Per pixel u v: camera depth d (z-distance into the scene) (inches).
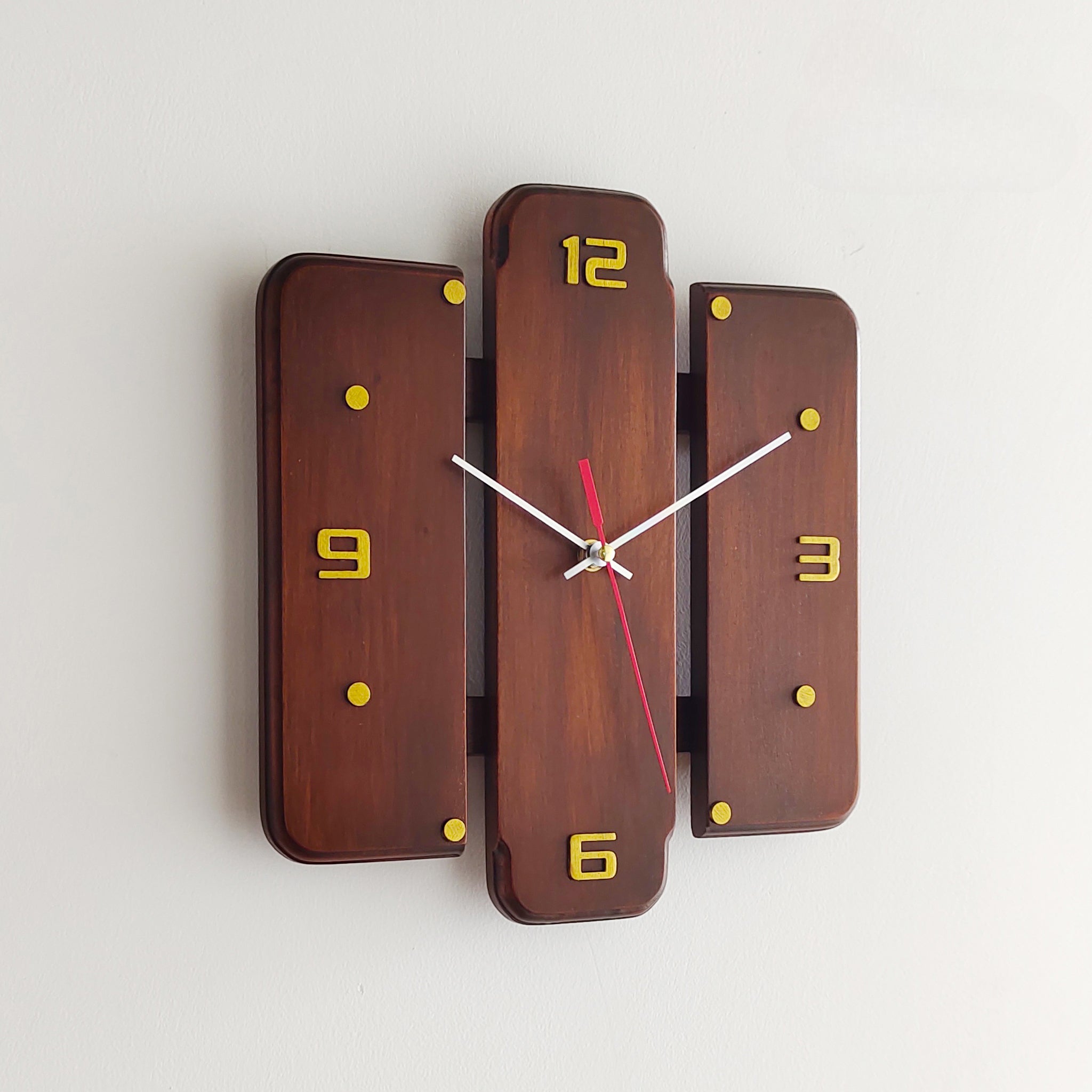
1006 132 52.5
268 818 45.9
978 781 52.1
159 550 46.3
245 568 46.8
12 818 45.5
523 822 47.3
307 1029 47.0
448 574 46.9
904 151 51.7
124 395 46.2
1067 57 53.0
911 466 51.7
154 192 46.4
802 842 50.6
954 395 52.0
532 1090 48.4
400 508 46.6
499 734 47.2
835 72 51.1
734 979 49.9
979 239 52.2
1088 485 53.1
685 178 49.9
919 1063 51.4
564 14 49.1
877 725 51.3
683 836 49.5
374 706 46.4
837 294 51.1
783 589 49.4
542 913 47.4
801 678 49.4
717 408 48.9
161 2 46.5
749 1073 50.0
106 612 46.0
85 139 46.1
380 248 47.8
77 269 46.0
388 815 46.4
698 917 49.7
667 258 48.6
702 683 48.9
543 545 47.5
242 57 47.0
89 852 45.9
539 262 47.6
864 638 51.2
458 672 46.9
